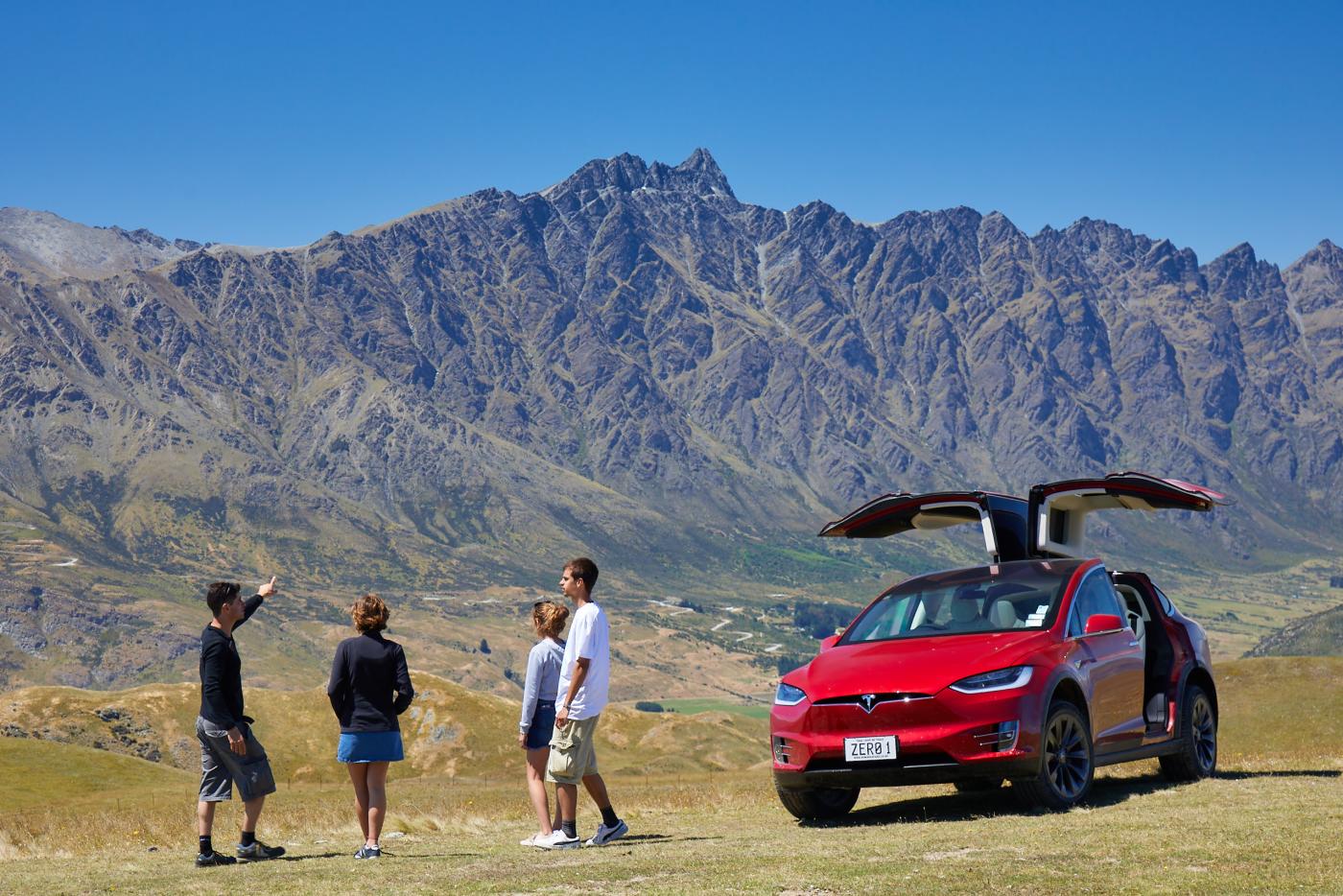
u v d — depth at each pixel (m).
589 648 10.96
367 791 10.82
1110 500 13.27
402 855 10.83
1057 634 11.55
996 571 12.70
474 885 8.18
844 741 10.95
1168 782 13.42
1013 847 8.66
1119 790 12.64
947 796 12.80
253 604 11.20
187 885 8.91
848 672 11.34
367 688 10.80
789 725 11.38
